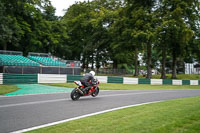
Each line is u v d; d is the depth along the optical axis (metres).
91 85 9.94
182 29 25.44
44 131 4.38
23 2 24.03
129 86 20.53
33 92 12.64
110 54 43.72
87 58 47.81
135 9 28.38
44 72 24.28
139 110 6.81
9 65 22.14
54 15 42.62
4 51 26.89
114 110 6.91
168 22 24.19
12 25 25.11
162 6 27.53
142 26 26.62
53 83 19.30
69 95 11.23
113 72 41.28
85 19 44.53
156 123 4.84
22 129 4.62
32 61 25.77
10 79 17.36
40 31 35.84
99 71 38.81
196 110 6.48
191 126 4.42
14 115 6.05
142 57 60.88
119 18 30.20
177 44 30.81
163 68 32.81
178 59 45.38
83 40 47.25
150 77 30.28
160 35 24.95
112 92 13.59
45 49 39.59
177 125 4.54
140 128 4.41
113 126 4.67
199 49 31.91
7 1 22.05
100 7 41.31
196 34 30.61
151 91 15.55
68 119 5.55
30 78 18.53
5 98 9.76
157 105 7.95
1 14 20.77
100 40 42.84
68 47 46.25
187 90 18.19
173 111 6.42
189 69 49.22
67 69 26.56
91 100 9.45
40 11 36.34
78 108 7.32
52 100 9.20
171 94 13.56
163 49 32.56
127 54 43.97
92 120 5.36
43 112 6.54
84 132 4.25
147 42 27.03
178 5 25.25
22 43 35.78
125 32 27.36
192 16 27.86
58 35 39.09
